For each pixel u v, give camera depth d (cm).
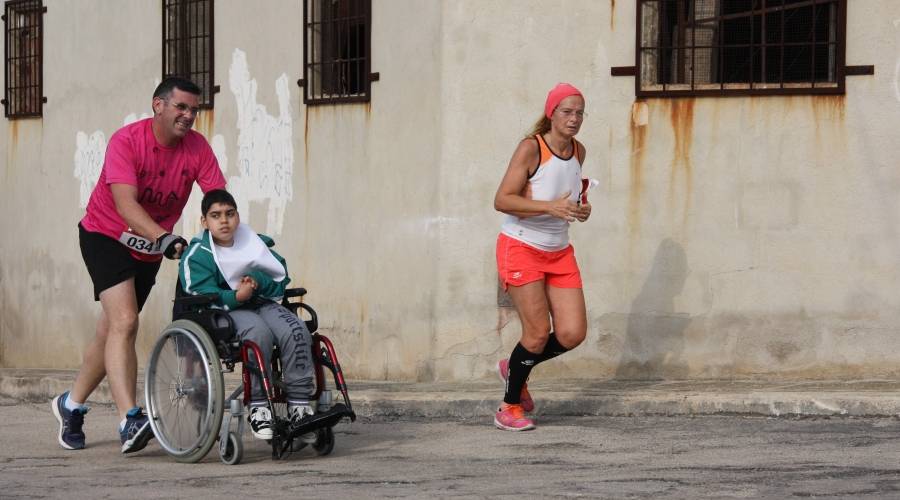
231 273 673
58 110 1452
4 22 1538
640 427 785
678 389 862
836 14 914
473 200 962
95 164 1394
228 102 1198
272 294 685
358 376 1052
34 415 977
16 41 1540
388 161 1025
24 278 1512
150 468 673
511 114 953
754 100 918
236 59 1187
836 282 913
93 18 1393
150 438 723
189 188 731
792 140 915
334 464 671
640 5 928
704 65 939
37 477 649
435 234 977
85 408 762
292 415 673
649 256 934
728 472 625
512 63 951
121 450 743
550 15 944
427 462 674
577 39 940
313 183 1102
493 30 954
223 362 677
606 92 937
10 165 1534
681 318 931
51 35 1465
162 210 727
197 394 672
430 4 979
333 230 1080
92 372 753
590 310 945
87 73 1403
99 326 746
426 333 989
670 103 927
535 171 742
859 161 909
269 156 1150
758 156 919
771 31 928
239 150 1186
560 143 743
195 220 1242
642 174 934
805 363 918
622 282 939
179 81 695
